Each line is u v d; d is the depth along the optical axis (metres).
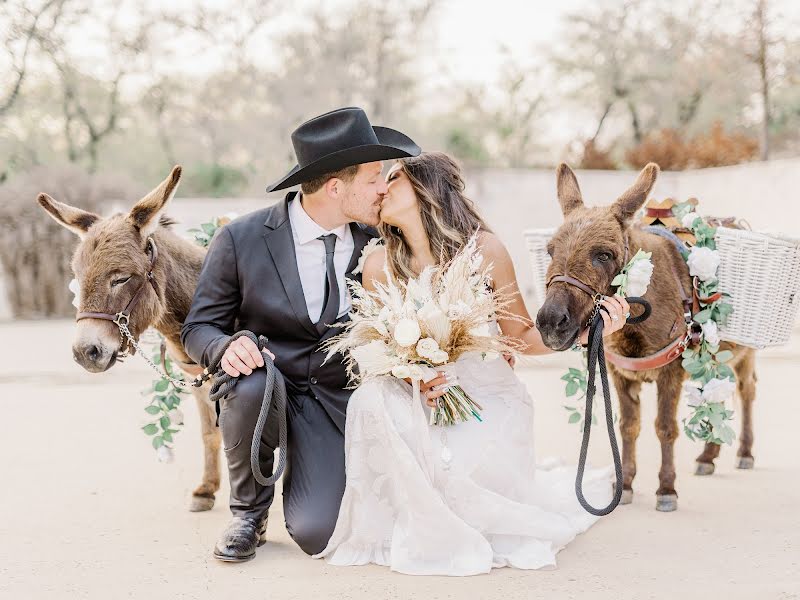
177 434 6.85
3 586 3.34
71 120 32.09
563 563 3.48
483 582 3.25
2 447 6.30
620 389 4.55
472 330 3.54
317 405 3.80
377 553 3.55
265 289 3.75
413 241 3.84
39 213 18.83
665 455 4.36
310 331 3.77
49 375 10.44
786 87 30.94
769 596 3.04
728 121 33.12
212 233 4.89
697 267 4.23
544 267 4.94
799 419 6.77
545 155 34.41
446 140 31.80
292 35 30.91
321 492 3.60
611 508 3.35
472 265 3.56
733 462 5.45
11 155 31.03
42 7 30.03
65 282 18.98
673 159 28.73
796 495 4.54
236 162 33.62
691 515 4.19
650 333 4.21
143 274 3.89
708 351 4.30
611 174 18.52
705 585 3.17
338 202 3.67
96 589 3.28
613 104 35.09
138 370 10.88
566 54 34.91
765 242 4.17
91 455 6.00
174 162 33.84
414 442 3.49
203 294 3.81
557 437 6.25
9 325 17.55
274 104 31.41
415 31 30.45
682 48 34.06
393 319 3.52
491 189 18.06
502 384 3.78
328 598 3.10
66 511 4.50
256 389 3.47
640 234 4.29
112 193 19.50
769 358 10.63
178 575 3.42
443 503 3.39
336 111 3.71
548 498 3.92
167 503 4.67
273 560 3.60
